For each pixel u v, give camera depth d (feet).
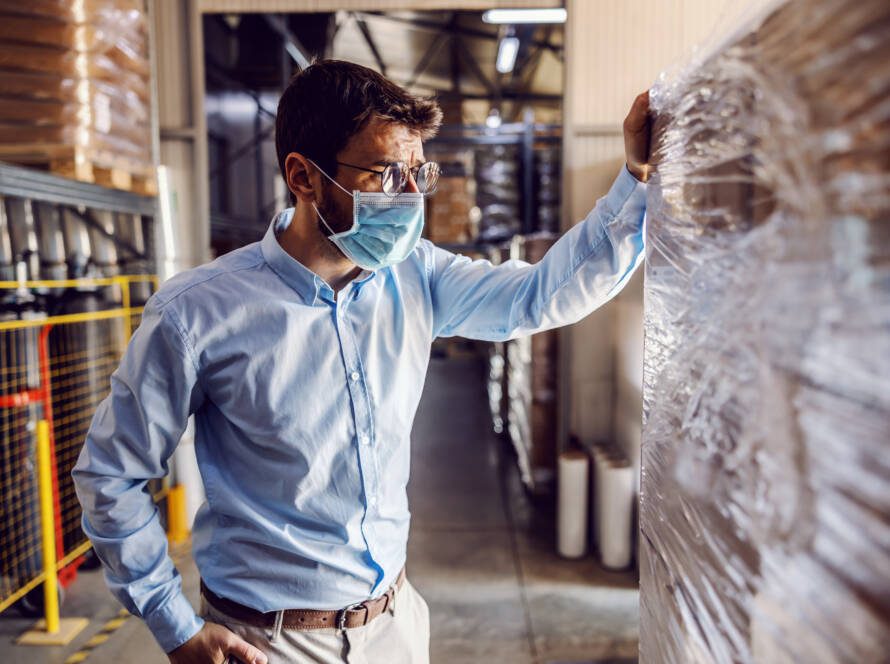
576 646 8.84
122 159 10.25
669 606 2.54
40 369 9.54
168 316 3.43
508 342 18.60
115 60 10.05
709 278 2.09
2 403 9.04
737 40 1.88
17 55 8.77
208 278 3.57
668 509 2.54
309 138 3.42
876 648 1.24
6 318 9.37
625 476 10.86
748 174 1.80
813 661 1.47
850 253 1.32
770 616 1.66
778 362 1.62
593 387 13.05
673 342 2.49
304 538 3.62
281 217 3.95
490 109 36.99
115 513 3.53
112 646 8.91
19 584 9.46
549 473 13.93
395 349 3.79
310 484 3.58
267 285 3.58
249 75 24.63
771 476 1.65
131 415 3.51
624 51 12.08
